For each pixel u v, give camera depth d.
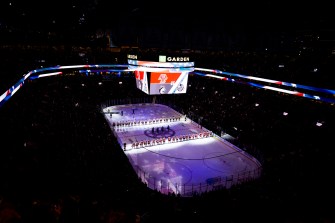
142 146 29.52
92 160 19.30
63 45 44.97
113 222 5.27
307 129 28.42
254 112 35.78
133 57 31.55
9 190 9.31
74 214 5.39
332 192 14.82
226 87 49.72
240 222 11.05
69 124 26.70
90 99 44.41
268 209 12.20
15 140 18.67
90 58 49.25
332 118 30.06
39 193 9.20
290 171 19.86
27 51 39.38
